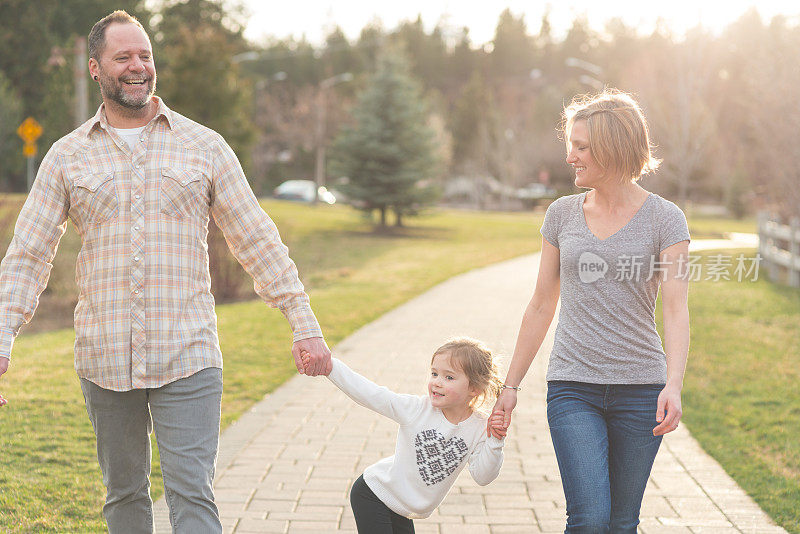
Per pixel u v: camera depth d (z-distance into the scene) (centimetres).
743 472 618
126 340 360
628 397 355
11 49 4972
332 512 530
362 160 3781
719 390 894
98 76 368
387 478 390
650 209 357
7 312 359
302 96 7519
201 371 365
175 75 3031
